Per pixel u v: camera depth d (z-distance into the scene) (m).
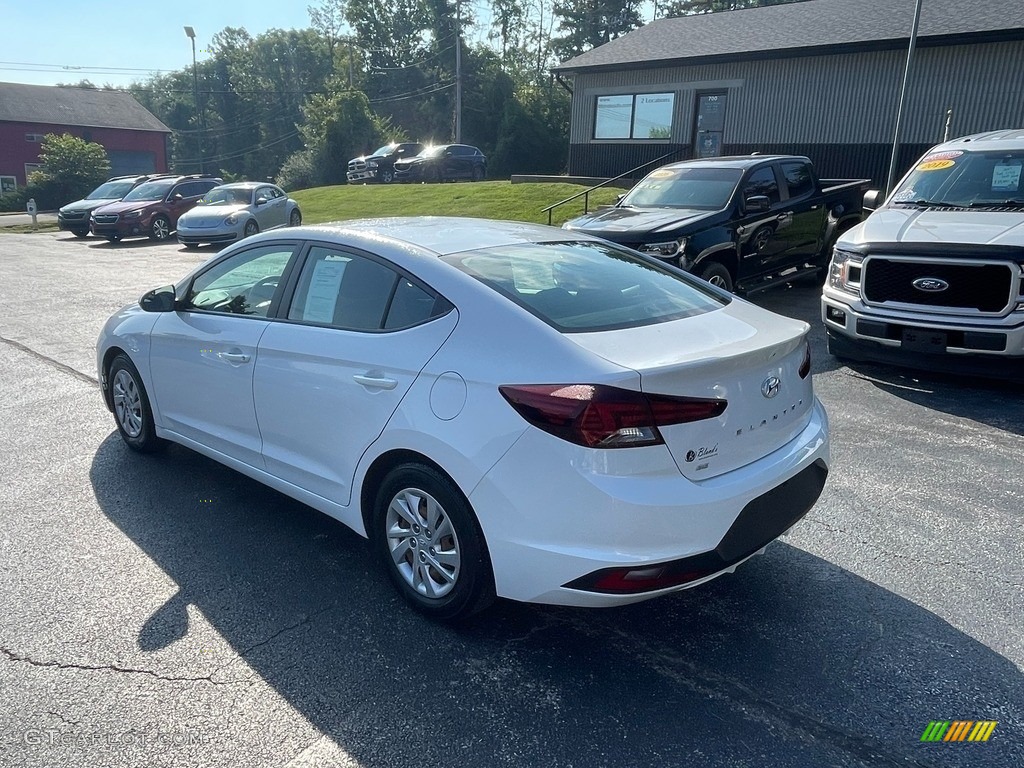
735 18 23.56
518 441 2.89
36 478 4.95
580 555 2.82
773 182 10.24
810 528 4.24
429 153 33.56
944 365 6.71
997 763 2.58
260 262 4.26
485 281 3.35
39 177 45.00
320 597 3.60
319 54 83.44
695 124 22.00
